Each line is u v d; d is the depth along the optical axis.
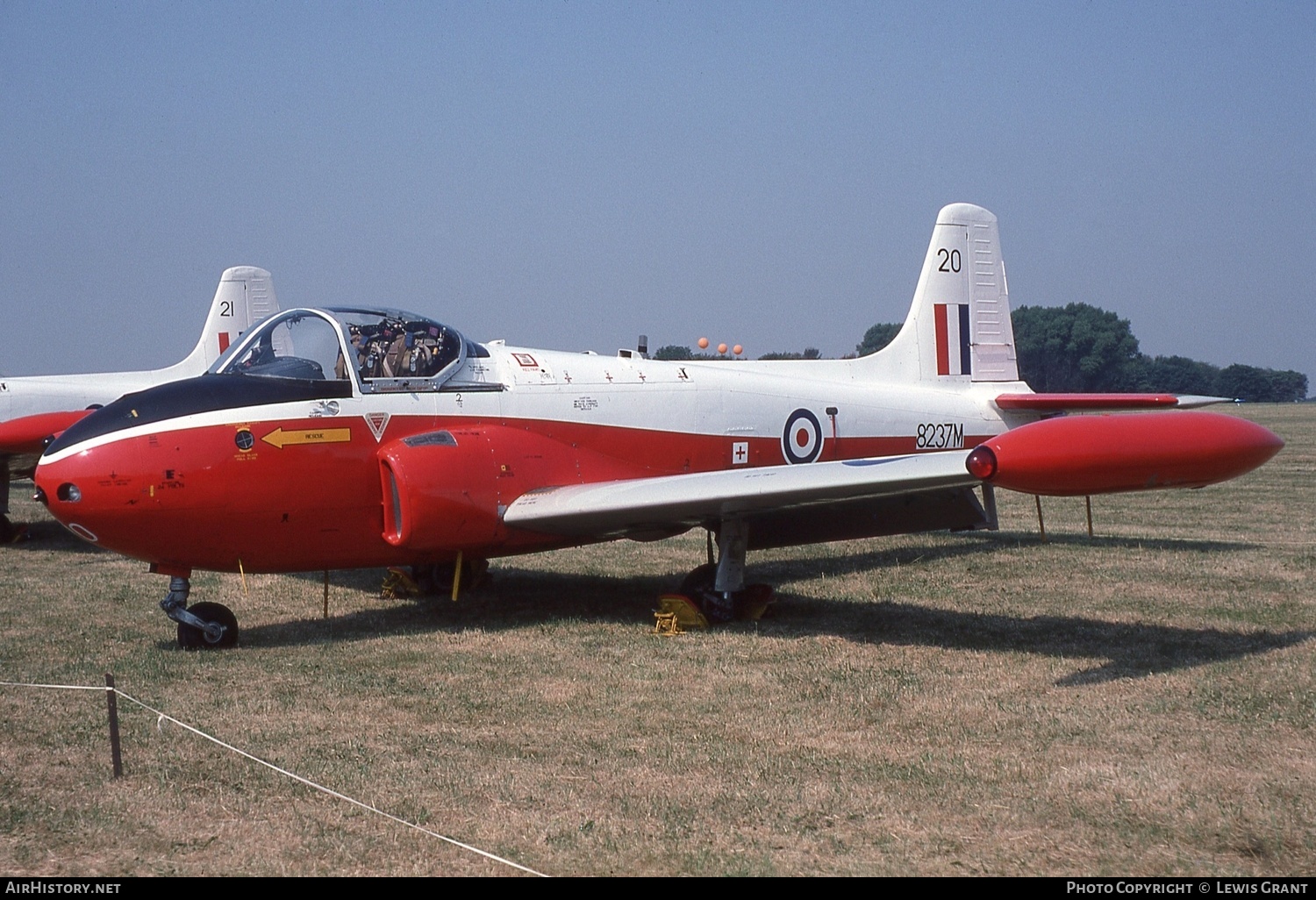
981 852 4.25
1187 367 105.75
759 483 7.92
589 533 9.12
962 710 6.17
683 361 11.07
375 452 8.47
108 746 5.54
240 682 6.94
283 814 4.62
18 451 13.19
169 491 7.68
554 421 9.45
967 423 12.55
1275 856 4.19
